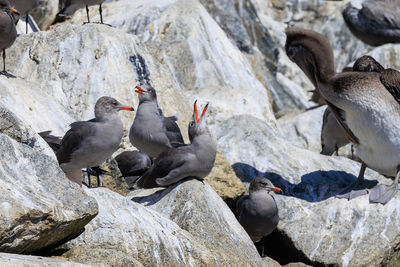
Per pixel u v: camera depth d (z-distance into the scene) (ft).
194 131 39.40
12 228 26.99
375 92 45.52
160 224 34.58
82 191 30.58
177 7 73.46
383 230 45.57
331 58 47.24
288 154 54.34
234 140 55.16
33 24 68.69
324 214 46.62
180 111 55.83
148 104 44.29
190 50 69.31
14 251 27.68
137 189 42.80
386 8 86.94
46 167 30.42
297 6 95.96
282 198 48.29
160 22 71.51
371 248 44.75
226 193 46.55
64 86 53.42
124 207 33.91
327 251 44.70
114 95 53.21
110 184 44.93
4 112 31.04
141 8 73.31
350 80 46.06
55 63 54.24
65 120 47.70
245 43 81.00
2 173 28.66
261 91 71.82
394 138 46.06
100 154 38.09
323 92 47.65
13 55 55.16
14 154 29.71
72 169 38.93
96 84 53.42
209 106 61.31
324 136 58.90
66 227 29.35
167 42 69.36
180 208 38.01
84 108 52.60
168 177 39.04
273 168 52.47
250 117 58.70
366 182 50.70
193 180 39.52
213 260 34.58
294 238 45.50
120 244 32.17
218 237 37.35
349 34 92.99
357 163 55.62
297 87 81.97
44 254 30.25
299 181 51.21
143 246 32.68
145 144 44.24
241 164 52.60
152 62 56.80
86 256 30.32
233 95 63.67
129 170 47.09
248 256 38.11
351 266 44.19
